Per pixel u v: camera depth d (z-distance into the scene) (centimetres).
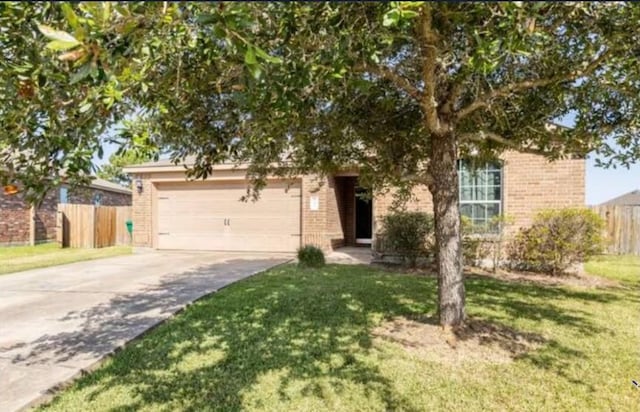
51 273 892
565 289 715
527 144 541
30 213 1616
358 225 1439
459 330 454
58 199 1773
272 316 530
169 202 1340
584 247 848
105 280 801
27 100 200
